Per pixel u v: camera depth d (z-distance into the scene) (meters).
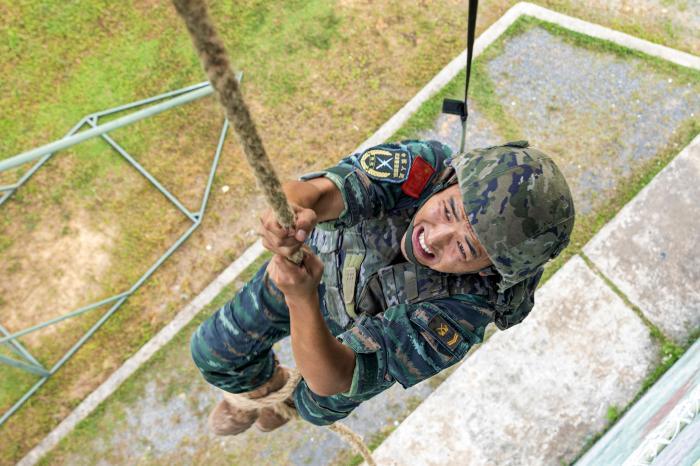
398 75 3.97
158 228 3.67
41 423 3.38
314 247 1.90
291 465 3.31
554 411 3.30
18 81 3.91
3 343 3.36
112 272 3.60
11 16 4.01
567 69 3.99
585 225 3.64
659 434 1.96
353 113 3.89
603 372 3.35
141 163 3.77
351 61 3.99
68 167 3.74
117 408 3.39
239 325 1.90
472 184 1.53
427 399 3.35
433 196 1.64
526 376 3.36
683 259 3.54
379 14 4.09
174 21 4.04
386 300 1.68
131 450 3.35
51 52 3.96
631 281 3.50
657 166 3.77
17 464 3.32
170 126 3.82
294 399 2.17
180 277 3.60
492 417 3.30
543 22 4.09
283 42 4.01
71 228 3.66
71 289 3.58
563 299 3.47
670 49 4.05
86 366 3.46
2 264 3.59
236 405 2.13
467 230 1.52
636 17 4.17
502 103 3.90
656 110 3.90
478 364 3.39
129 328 3.52
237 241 3.66
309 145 3.83
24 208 3.68
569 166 3.77
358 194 1.65
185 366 3.46
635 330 3.42
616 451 2.51
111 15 4.04
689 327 3.41
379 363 1.51
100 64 3.95
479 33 4.10
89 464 3.32
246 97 3.90
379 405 3.37
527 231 1.49
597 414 3.29
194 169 3.77
